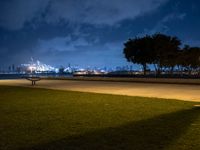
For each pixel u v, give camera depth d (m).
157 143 6.61
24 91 21.14
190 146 6.36
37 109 11.93
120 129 8.03
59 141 6.86
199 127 8.22
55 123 8.95
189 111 11.02
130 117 9.85
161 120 9.28
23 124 8.84
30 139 7.06
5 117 10.08
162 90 20.81
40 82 35.34
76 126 8.48
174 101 14.02
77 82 34.66
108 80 37.12
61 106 12.73
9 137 7.26
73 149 6.24
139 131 7.77
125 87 24.48
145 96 16.64
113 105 12.83
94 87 24.95
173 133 7.52
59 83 32.62
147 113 10.65
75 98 15.78
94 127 8.33
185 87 23.66
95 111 11.20
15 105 13.27
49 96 17.09
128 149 6.20
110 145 6.50
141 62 54.34
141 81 32.84
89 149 6.23
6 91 21.39
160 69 59.00
